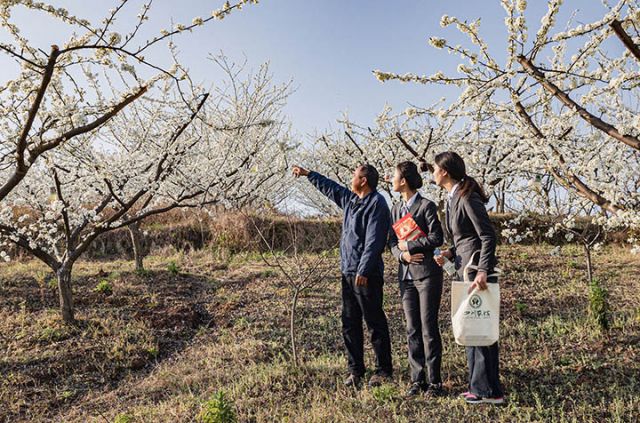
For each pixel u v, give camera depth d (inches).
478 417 142.4
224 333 246.2
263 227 479.5
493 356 147.7
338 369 186.7
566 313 246.4
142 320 263.0
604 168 218.4
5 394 189.6
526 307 257.8
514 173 300.8
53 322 250.7
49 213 250.7
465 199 139.9
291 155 511.5
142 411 167.3
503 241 498.0
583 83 160.9
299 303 285.0
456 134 331.3
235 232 475.2
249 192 350.3
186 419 156.4
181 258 438.3
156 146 266.7
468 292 136.8
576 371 173.0
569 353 189.8
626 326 213.9
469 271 140.7
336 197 172.1
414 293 158.2
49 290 309.6
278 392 170.6
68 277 252.4
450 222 146.3
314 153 554.3
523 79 152.8
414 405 151.7
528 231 319.6
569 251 422.3
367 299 163.6
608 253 425.4
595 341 199.3
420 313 157.9
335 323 250.7
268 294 309.1
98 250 477.1
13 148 155.2
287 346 222.2
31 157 114.7
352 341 169.5
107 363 217.5
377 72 144.9
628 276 324.5
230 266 400.8
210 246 477.1
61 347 227.9
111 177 243.6
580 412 144.2
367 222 161.8
